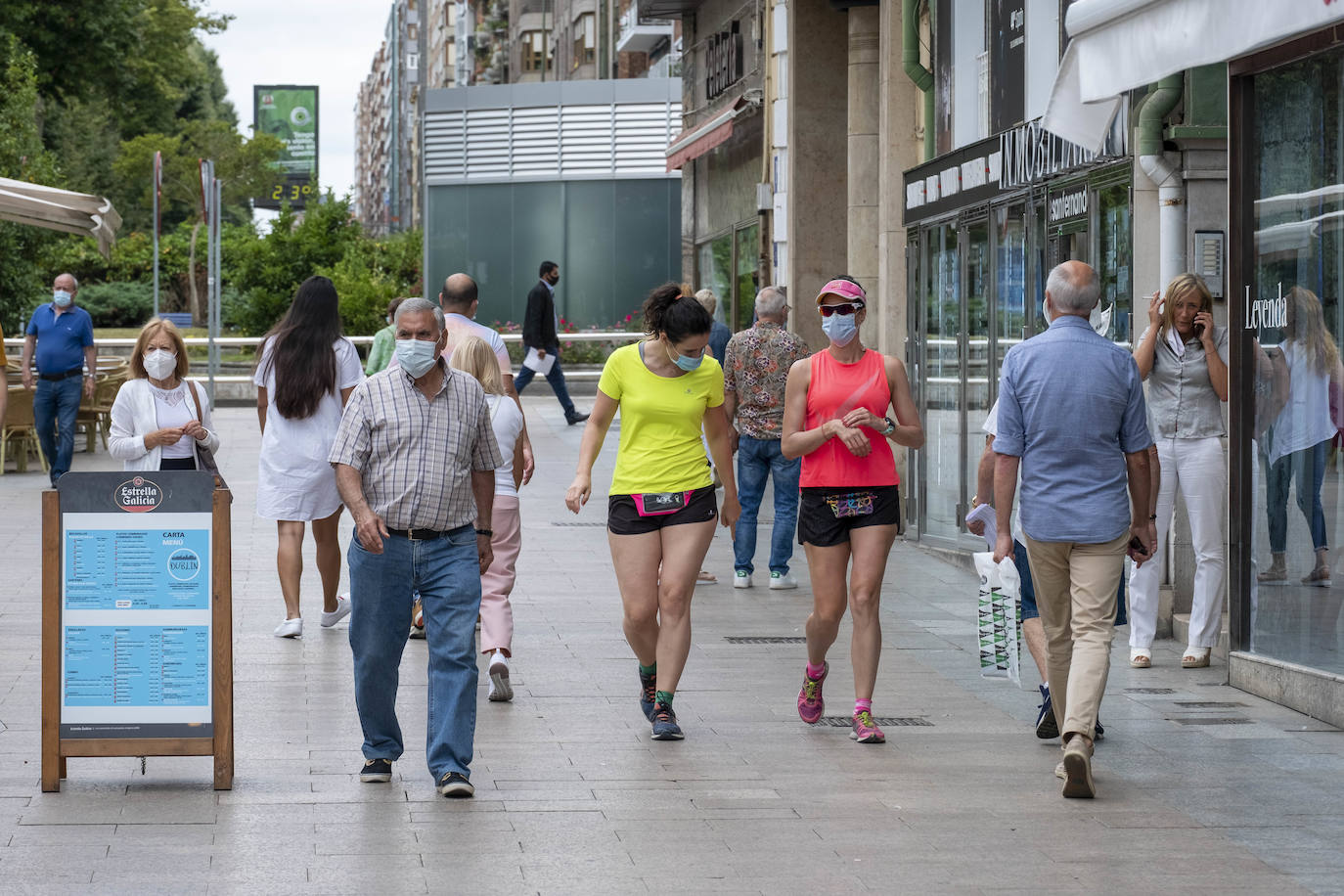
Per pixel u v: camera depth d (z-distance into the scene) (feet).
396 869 38.78
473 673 46.06
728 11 188.14
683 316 52.80
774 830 42.57
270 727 53.93
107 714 45.60
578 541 102.53
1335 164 55.42
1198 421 65.26
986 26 95.66
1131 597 66.90
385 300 298.15
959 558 96.48
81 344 124.98
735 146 193.47
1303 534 58.23
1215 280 70.69
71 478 45.39
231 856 39.63
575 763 49.88
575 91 303.68
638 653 55.21
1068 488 47.57
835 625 54.44
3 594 80.18
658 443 53.78
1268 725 56.03
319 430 68.85
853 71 122.42
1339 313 55.52
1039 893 37.50
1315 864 39.86
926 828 42.96
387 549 45.68
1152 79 50.83
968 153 94.38
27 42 305.32
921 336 104.94
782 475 85.97
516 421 61.05
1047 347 47.98
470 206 309.83
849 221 123.13
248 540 100.78
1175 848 41.19
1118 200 74.74
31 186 106.83
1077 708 46.42
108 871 38.29
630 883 37.93
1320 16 43.52
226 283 385.70
